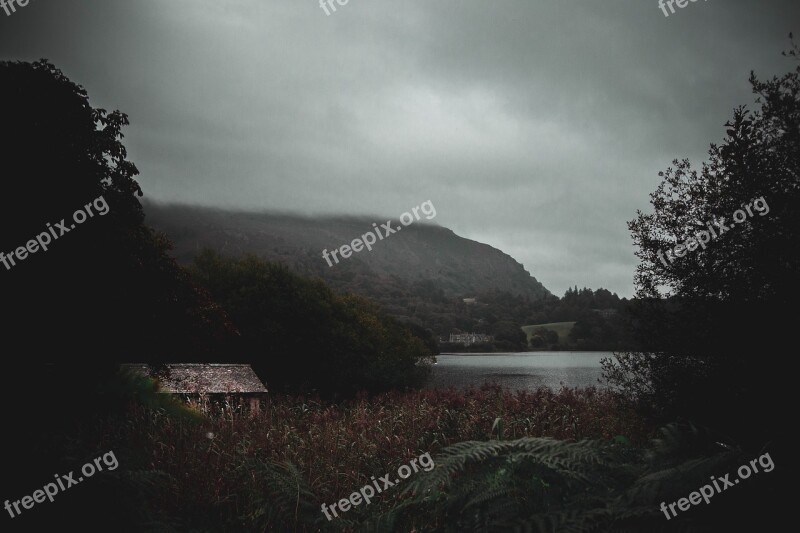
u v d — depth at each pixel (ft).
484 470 9.64
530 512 8.52
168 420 25.09
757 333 14.06
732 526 6.97
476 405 34.96
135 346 46.01
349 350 153.58
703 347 17.63
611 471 9.27
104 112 45.73
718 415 15.19
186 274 54.44
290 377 134.51
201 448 20.86
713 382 16.70
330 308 154.30
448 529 8.98
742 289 14.89
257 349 130.93
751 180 15.30
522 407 33.06
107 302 40.47
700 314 17.57
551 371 241.14
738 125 16.07
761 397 12.75
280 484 14.16
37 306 32.50
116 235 43.06
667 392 20.33
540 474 9.32
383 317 237.45
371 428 29.01
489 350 622.54
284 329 134.51
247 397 57.62
